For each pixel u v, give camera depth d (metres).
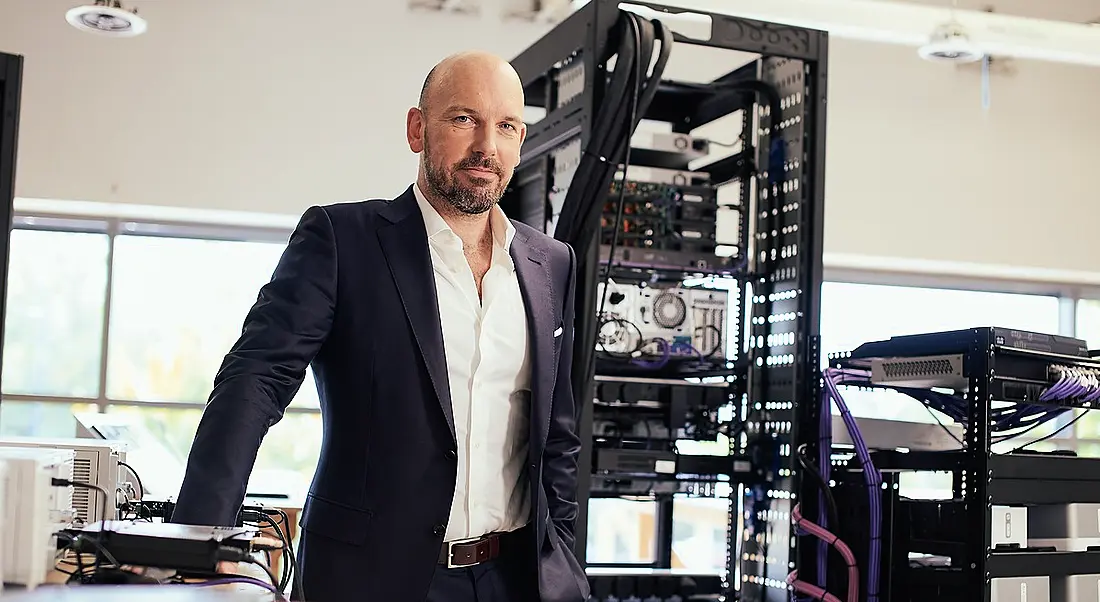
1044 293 6.70
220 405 1.50
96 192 5.01
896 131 5.92
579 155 2.95
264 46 5.18
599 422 2.94
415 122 1.79
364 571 1.63
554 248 1.94
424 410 1.67
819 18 3.98
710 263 3.03
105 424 3.07
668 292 3.02
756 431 3.03
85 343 5.49
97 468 2.11
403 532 1.64
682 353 3.02
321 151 5.21
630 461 2.84
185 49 5.11
